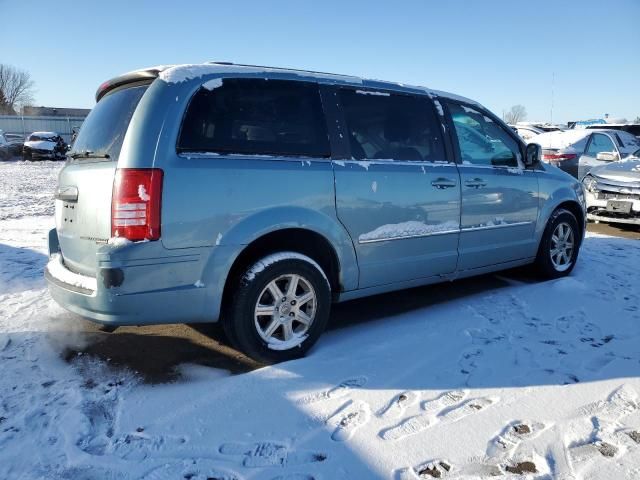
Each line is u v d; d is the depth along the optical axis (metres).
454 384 3.05
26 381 3.08
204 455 2.40
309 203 3.30
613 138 10.34
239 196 3.04
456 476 2.26
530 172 4.88
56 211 3.58
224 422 2.66
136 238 2.78
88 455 2.39
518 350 3.51
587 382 3.07
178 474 2.27
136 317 2.86
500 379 3.11
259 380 3.08
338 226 3.45
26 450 2.42
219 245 2.99
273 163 3.20
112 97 3.44
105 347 3.57
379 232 3.67
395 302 4.52
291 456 2.39
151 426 2.62
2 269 5.55
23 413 2.72
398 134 3.91
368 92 3.81
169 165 2.85
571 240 5.32
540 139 11.95
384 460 2.36
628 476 2.25
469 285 5.05
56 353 3.47
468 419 2.68
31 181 16.47
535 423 2.65
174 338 3.74
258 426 2.63
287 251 3.29
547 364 3.30
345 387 3.01
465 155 4.33
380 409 2.78
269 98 3.30
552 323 4.00
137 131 2.86
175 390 2.98
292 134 3.34
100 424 2.65
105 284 2.78
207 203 2.94
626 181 7.49
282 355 3.29
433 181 3.97
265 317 3.29
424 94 4.19
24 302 4.46
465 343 3.62
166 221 2.83
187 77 3.05
